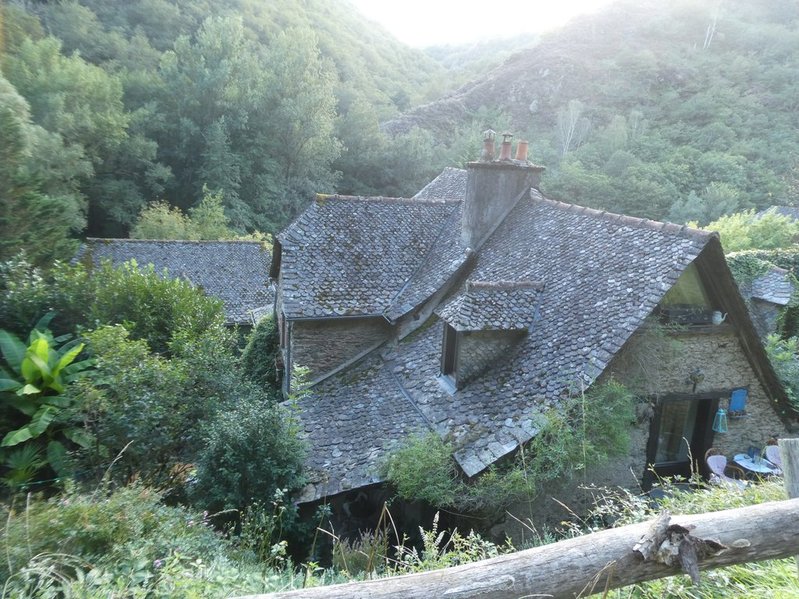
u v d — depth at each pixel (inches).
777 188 1911.9
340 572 190.7
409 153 2265.0
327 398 404.5
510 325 338.3
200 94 1775.3
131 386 334.6
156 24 2298.2
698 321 316.2
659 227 335.3
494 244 457.1
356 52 3614.7
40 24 1785.2
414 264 482.0
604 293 323.6
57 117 1330.0
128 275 504.1
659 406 318.3
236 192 1784.0
